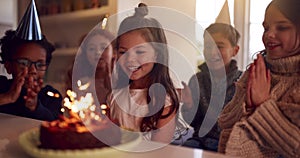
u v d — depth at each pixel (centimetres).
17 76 115
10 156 62
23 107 114
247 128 78
